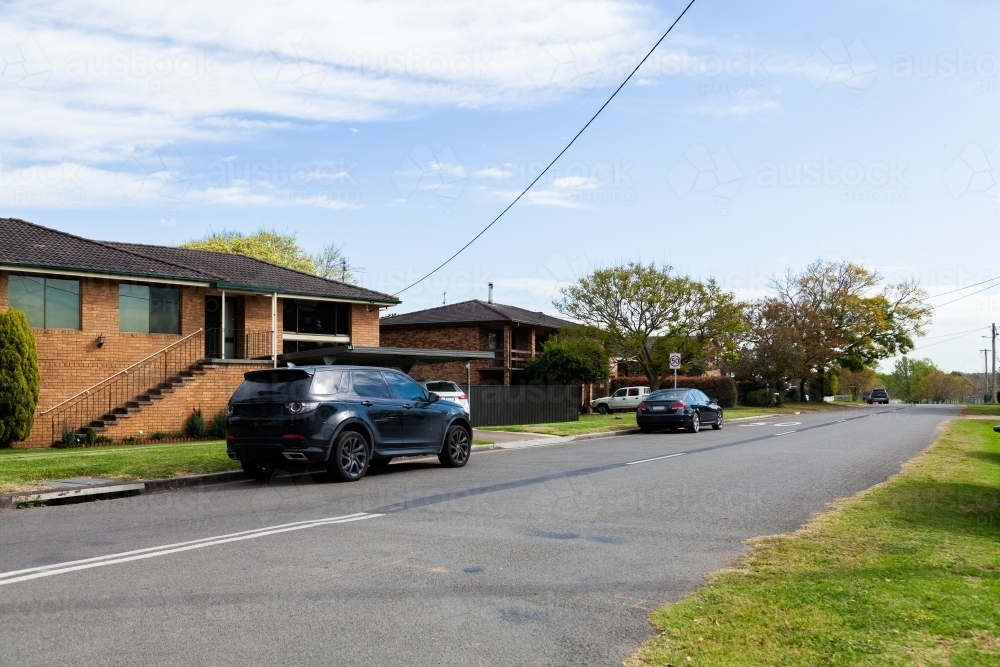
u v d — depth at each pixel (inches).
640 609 229.9
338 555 297.4
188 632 208.2
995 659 177.9
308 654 192.9
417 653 194.2
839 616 210.4
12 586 252.5
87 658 189.2
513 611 228.2
